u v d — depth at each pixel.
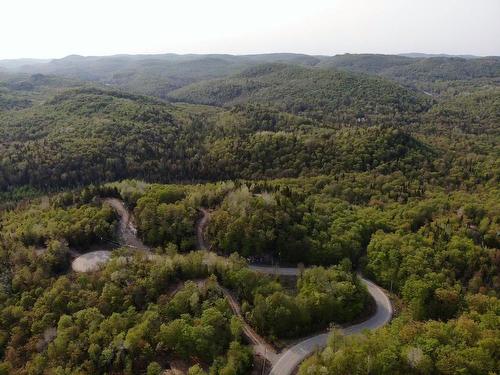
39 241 163.50
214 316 117.56
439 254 159.88
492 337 103.44
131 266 141.50
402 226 184.50
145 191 194.12
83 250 164.00
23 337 122.50
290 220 166.88
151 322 117.88
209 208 187.25
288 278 150.50
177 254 150.00
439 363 96.19
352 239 167.25
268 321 123.06
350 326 129.12
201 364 110.75
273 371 110.19
